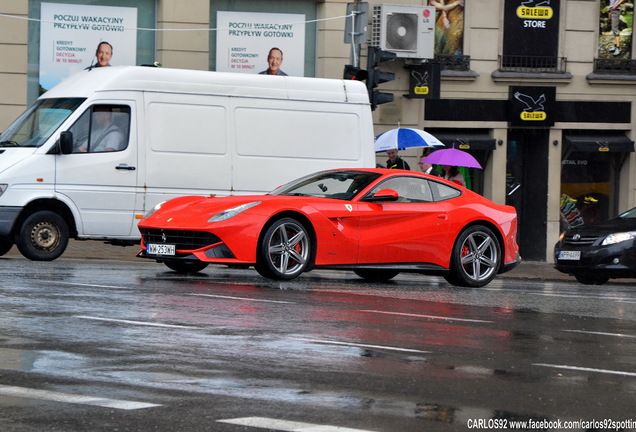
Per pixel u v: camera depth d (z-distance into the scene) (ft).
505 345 38.06
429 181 63.62
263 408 26.20
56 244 68.74
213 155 72.54
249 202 57.72
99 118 69.87
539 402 28.22
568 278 89.40
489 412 26.68
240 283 55.36
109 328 37.93
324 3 105.50
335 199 59.82
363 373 31.40
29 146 69.05
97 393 27.37
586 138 115.96
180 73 72.33
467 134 113.29
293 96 75.25
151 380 29.25
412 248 61.26
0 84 96.12
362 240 59.52
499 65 113.50
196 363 31.99
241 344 35.65
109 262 73.36
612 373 33.14
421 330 40.81
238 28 104.32
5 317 39.78
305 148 75.41
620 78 115.96
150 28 101.45
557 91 114.93
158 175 71.00
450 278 64.64
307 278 63.21
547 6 114.62
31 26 97.71
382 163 109.81
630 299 59.21
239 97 73.56
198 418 24.89
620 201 118.21
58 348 33.73
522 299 55.36
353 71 86.74
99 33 99.81
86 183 69.15
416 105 110.01
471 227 64.03
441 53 112.27
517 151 116.37
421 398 28.14
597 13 116.16
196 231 56.59
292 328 39.68
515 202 116.47
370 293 54.19
